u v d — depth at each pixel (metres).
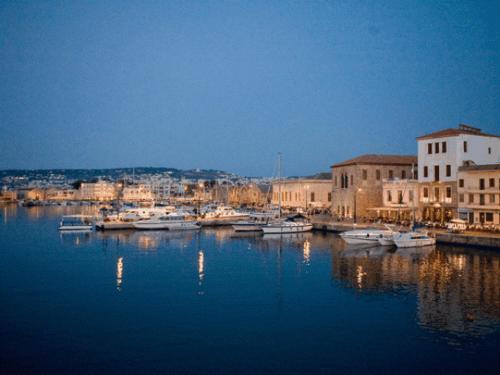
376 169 110.88
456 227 78.94
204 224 121.25
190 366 31.52
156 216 118.56
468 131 92.00
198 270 60.88
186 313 42.16
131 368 31.25
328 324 39.16
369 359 32.50
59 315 41.59
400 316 40.91
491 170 81.25
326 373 30.56
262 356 33.00
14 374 30.39
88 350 34.00
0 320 40.22
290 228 101.19
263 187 196.88
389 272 57.84
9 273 59.31
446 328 38.00
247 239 94.44
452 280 53.00
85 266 64.12
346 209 114.06
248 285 52.34
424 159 94.94
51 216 177.50
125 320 40.31
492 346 34.38
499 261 62.78
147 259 69.81
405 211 98.75
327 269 60.66
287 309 43.19
